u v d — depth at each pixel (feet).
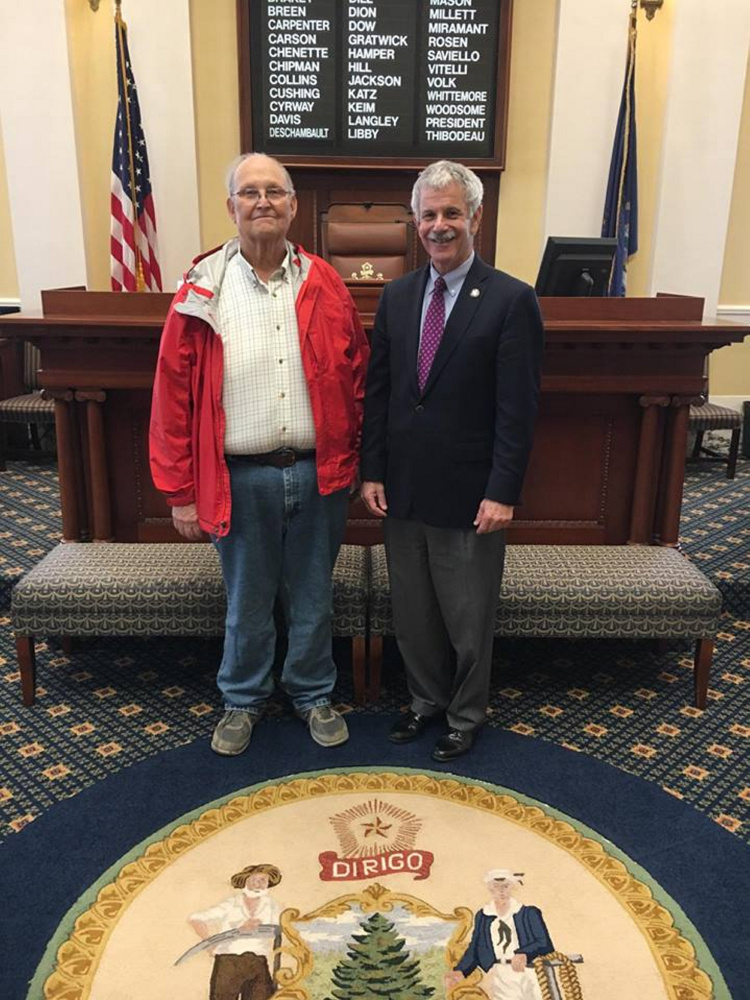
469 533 6.82
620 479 9.36
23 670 8.05
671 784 7.00
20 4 14.70
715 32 15.24
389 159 15.64
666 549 8.97
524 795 6.80
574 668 9.00
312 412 6.89
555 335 8.38
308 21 15.06
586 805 6.70
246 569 7.13
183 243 15.76
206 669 8.90
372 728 7.78
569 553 8.71
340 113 15.48
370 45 15.19
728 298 18.11
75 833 6.31
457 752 7.28
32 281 15.88
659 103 15.89
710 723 7.95
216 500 6.86
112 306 8.64
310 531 7.23
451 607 7.04
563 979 5.03
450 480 6.68
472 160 15.74
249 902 5.62
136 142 14.87
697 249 16.24
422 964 5.14
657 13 15.53
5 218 16.78
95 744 7.50
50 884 5.79
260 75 15.29
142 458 9.26
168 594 7.90
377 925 5.43
